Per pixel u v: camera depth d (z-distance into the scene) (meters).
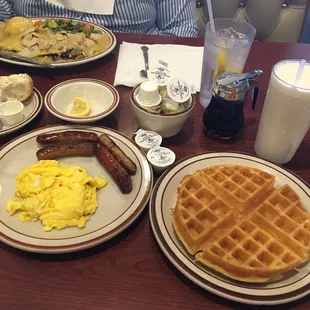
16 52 1.27
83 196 0.77
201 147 0.98
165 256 0.71
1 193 0.79
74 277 0.67
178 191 0.78
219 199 0.75
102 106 1.07
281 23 2.06
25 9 1.69
